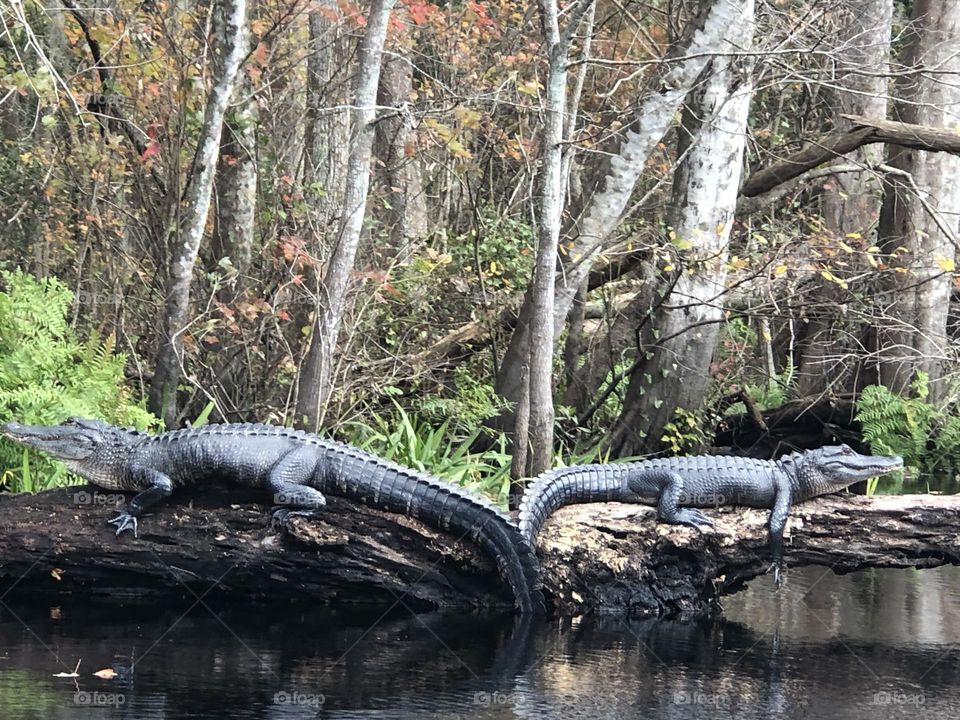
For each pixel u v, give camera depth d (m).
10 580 7.67
